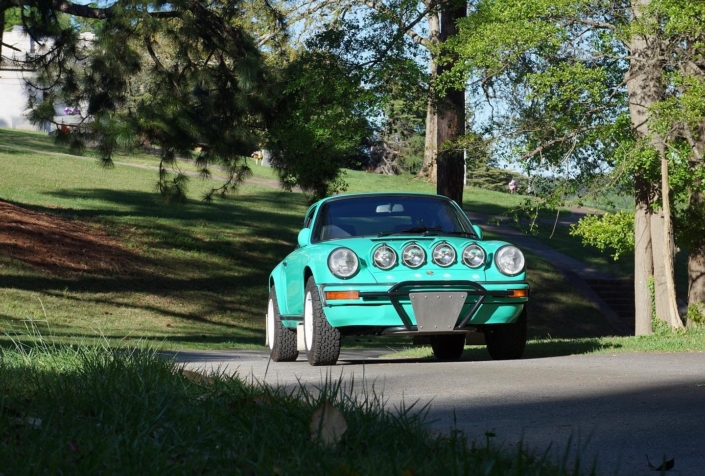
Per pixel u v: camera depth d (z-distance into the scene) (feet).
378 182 173.27
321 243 31.48
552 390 20.30
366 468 10.34
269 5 82.38
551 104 55.16
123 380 16.76
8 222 89.35
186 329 72.64
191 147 75.10
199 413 14.01
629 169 57.77
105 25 70.44
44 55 74.59
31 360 21.84
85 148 74.13
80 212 104.99
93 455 10.75
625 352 34.50
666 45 53.98
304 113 70.18
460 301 29.04
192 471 10.70
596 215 67.15
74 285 78.54
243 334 75.25
